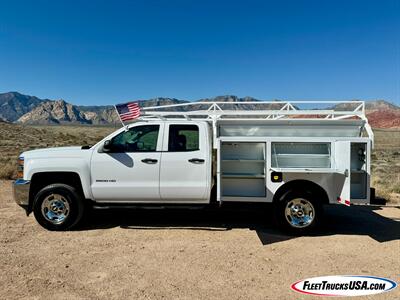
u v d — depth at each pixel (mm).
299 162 5977
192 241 5668
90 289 3932
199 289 3945
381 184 12078
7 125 62094
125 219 7047
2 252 5094
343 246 5473
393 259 4934
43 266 4586
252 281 4172
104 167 6152
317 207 5922
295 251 5234
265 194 6012
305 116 7082
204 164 6086
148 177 6129
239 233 6129
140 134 6309
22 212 7469
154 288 3959
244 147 6066
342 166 5625
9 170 12523
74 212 6164
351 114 6215
